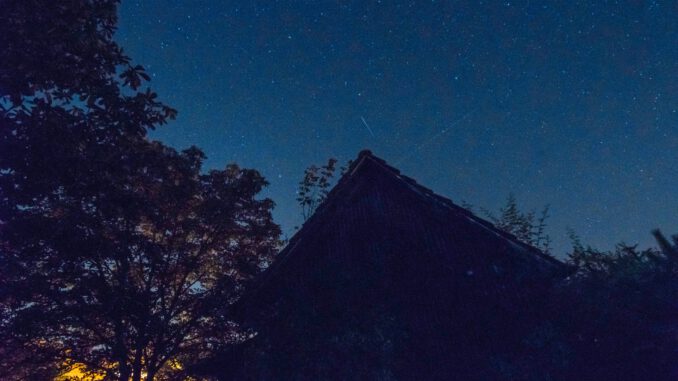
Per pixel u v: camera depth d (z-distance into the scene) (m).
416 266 8.02
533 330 6.18
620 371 5.06
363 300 5.59
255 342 5.42
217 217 8.54
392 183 9.83
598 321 5.35
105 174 6.34
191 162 8.62
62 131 5.79
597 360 5.28
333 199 9.52
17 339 6.33
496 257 8.10
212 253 9.27
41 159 5.66
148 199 7.58
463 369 6.31
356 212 9.43
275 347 5.07
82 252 6.32
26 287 5.95
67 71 5.91
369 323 5.21
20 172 5.65
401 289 7.36
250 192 8.91
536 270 7.66
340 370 4.81
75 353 7.05
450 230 8.68
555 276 7.35
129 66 6.15
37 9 5.42
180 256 8.64
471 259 8.12
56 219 6.24
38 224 5.86
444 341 6.86
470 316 7.22
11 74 5.21
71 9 5.77
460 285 7.71
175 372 8.22
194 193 8.51
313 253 8.90
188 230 8.43
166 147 8.57
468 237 8.51
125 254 7.05
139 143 7.26
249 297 8.30
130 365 7.55
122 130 6.46
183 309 8.25
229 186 8.84
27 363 6.71
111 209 6.39
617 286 5.38
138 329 7.15
